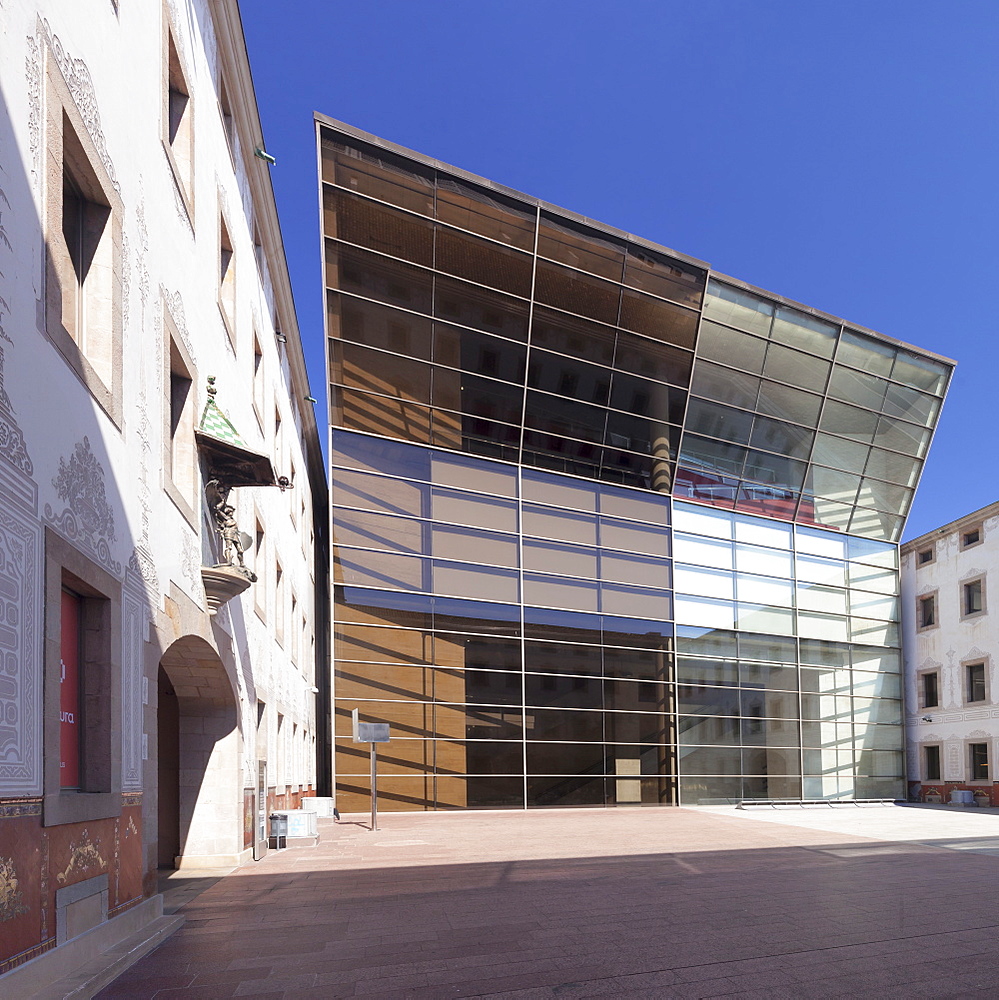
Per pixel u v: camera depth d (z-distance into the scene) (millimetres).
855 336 36125
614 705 30578
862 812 29953
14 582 5379
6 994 4965
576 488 31578
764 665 34219
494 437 30281
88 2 7199
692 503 33875
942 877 12570
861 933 8414
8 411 5355
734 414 34531
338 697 26656
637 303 31750
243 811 13602
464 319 29453
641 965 7105
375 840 18297
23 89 5742
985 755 33688
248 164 16344
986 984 6578
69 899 6176
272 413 19938
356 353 28156
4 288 5324
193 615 10500
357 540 27688
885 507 38812
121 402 7770
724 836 19312
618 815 26859
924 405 38531
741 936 8250
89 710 7141
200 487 11148
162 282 9500
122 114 8141
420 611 28188
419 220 28125
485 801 27703
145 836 8242
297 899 10359
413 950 7637
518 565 30000
